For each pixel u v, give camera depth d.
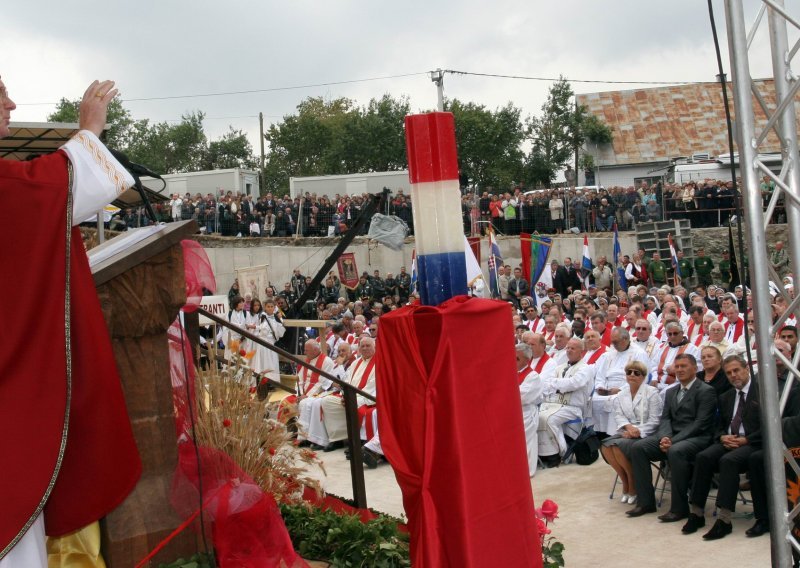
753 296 4.10
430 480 2.89
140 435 3.32
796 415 6.06
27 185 2.36
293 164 55.94
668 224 26.88
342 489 8.84
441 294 3.13
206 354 4.75
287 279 27.70
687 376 7.68
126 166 3.37
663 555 6.58
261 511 3.54
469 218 28.47
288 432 4.25
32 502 2.27
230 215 28.34
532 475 9.45
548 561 4.39
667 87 44.84
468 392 2.91
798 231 4.23
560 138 43.84
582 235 27.45
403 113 51.69
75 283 2.52
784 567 4.08
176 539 3.36
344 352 12.43
